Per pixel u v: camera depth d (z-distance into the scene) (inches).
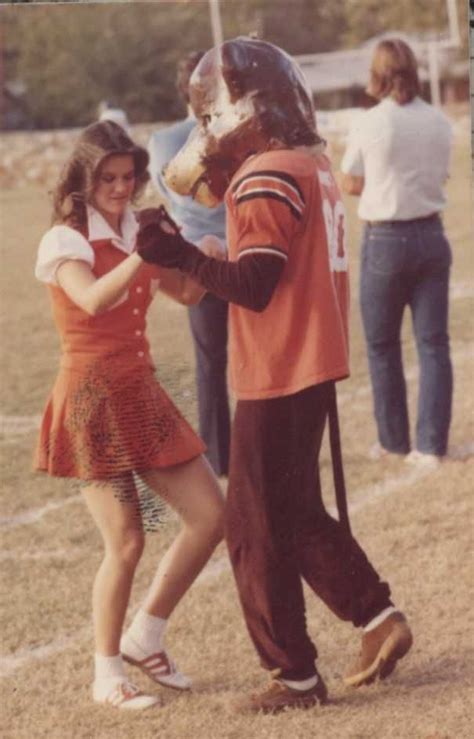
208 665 256.1
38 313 645.3
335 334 221.9
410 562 304.0
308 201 220.5
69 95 1497.3
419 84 363.9
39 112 1510.8
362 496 356.8
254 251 215.5
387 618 236.5
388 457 388.5
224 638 268.7
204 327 359.3
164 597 241.4
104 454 230.4
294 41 1307.8
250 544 226.1
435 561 303.3
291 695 231.1
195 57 331.9
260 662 235.1
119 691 238.1
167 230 217.3
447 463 381.1
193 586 298.0
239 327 224.2
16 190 1274.6
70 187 235.1
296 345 221.8
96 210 236.1
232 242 222.7
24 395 486.0
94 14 1475.1
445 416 380.8
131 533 233.9
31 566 318.0
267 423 223.0
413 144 361.4
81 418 230.7
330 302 221.8
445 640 259.4
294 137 221.8
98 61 1478.8
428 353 379.9
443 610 274.8
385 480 369.7
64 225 234.8
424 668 247.4
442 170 368.2
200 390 365.4
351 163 368.8
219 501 236.8
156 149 339.6
